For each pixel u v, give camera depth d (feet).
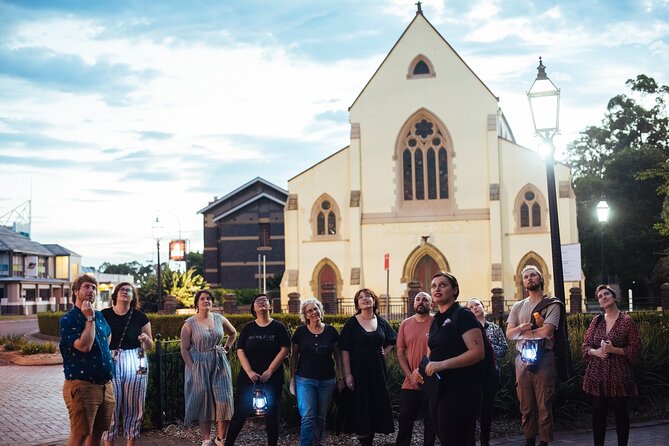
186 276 140.56
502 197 128.36
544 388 30.25
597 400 29.94
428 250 129.59
